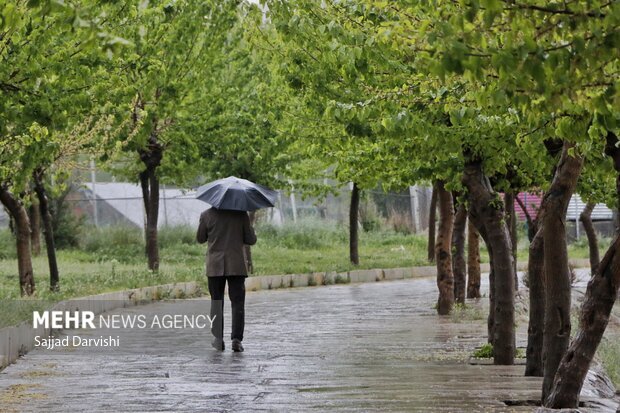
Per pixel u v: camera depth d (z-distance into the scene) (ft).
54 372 76.95
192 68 152.05
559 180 62.23
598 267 57.82
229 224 89.15
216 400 63.26
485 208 82.23
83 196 291.99
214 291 90.74
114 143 141.90
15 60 74.74
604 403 64.18
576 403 58.18
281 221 319.68
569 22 37.19
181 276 183.83
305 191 228.02
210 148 182.60
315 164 220.64
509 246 82.99
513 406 60.95
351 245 243.19
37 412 59.21
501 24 38.65
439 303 139.44
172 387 68.90
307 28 71.97
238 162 199.21
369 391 66.69
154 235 185.78
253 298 174.09
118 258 229.25
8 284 159.43
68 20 32.76
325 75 79.56
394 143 82.53
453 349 94.48
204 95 170.30
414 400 62.49
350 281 225.76
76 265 205.46
